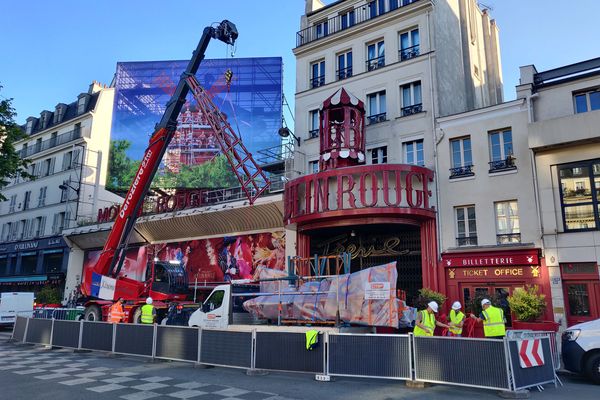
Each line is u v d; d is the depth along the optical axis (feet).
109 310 58.90
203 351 35.58
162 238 92.68
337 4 75.46
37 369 34.86
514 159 53.36
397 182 54.65
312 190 58.44
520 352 26.09
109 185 114.93
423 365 27.71
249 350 33.01
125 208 59.31
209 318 43.80
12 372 33.58
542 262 48.75
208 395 25.90
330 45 73.72
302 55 76.74
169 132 58.49
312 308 37.58
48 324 49.37
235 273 79.15
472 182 55.83
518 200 52.39
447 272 55.16
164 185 109.91
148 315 48.32
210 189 93.97
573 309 46.85
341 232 64.28
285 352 31.81
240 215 77.71
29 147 132.87
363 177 55.21
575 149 48.75
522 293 44.16
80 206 111.75
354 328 35.73
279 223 74.49
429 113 61.26
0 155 71.77
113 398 25.34
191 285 84.84
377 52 69.67
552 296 47.44
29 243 120.47
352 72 70.54
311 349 30.99
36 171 128.77
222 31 57.26
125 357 41.27
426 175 56.85
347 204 55.36
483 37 88.58
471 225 55.67
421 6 64.80
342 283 36.45
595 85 50.19
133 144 117.39
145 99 119.85
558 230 48.34
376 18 68.54
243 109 112.98
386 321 33.58
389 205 53.88
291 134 71.77
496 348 25.64
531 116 52.70
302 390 27.14
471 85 74.69
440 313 49.73
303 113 73.97
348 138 59.26
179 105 59.00
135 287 60.34
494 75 86.84
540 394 26.12
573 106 51.44
